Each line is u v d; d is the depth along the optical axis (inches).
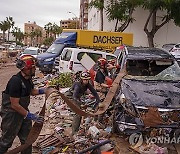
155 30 1027.3
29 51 1190.9
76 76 514.0
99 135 258.7
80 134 264.8
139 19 1111.6
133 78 290.2
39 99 475.2
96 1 1094.4
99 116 286.5
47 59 807.1
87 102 306.5
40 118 186.9
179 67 313.3
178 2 928.3
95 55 637.3
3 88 564.1
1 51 1761.8
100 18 1168.2
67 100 203.3
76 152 229.1
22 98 187.3
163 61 330.0
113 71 387.5
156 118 228.7
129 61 336.8
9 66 1178.0
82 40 812.6
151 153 224.4
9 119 187.6
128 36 846.5
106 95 293.9
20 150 185.6
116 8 1026.7
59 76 575.5
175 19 967.0
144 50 360.8
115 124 247.8
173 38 1099.3
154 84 270.2
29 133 187.5
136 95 248.4
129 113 237.5
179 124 230.1
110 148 231.9
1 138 192.7
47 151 232.2
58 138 251.9
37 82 636.1
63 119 322.3
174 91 256.2
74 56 628.1
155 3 940.6
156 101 240.4
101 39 824.9
